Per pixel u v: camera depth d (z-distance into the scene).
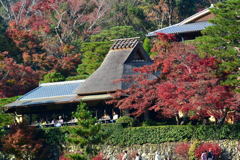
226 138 71.94
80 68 120.62
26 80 115.38
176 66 75.44
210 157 69.69
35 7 156.00
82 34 148.12
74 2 150.25
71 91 88.25
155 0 148.50
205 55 77.56
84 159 72.88
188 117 78.00
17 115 88.81
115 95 78.62
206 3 149.38
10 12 163.62
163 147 74.25
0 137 81.62
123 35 131.50
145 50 100.62
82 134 72.88
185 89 72.06
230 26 76.31
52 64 127.50
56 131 80.50
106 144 77.06
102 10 153.12
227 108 73.12
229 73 74.88
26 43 129.62
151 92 75.88
